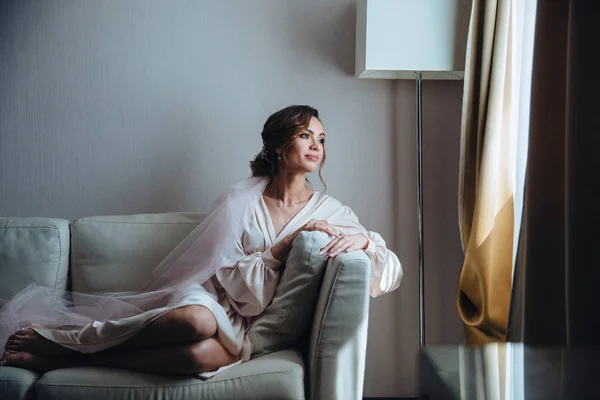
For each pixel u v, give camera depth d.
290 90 3.06
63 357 2.13
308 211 2.60
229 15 3.05
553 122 1.91
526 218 1.95
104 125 3.06
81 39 3.05
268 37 3.06
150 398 2.01
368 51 2.70
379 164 3.07
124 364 2.08
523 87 2.41
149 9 3.05
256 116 3.07
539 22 1.93
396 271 2.49
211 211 2.64
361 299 2.10
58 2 3.04
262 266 2.34
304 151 2.59
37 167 3.07
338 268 2.09
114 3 3.04
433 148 3.07
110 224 2.76
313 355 2.12
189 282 2.37
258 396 2.03
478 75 2.59
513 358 1.59
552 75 1.91
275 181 2.66
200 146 3.07
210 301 2.14
